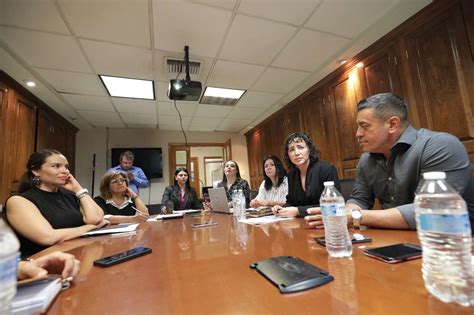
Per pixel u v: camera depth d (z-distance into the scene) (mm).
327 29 1971
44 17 1674
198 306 373
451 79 1638
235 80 2791
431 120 1752
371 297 364
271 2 1662
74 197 1471
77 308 387
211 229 1107
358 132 1096
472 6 1525
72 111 3445
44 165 1311
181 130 4895
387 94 1031
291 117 3543
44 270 497
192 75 2600
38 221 1079
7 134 2371
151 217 1814
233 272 509
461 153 895
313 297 376
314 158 1616
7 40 1886
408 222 783
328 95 2793
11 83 2443
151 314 357
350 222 892
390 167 1088
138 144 4602
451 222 398
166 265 586
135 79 2627
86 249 837
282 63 2461
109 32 1860
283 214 1338
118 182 2039
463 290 357
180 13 1704
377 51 2170
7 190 2338
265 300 377
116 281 497
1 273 334
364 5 1726
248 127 4891
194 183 6613
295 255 602
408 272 446
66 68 2334
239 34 1976
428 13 1751
